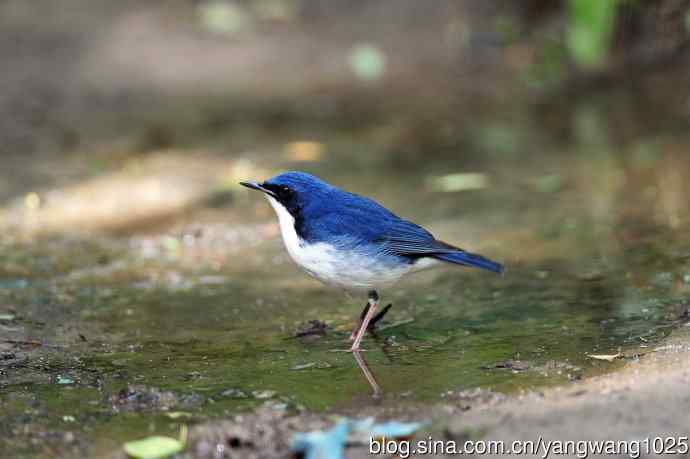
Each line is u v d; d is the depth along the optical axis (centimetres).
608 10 1794
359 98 2011
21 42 2170
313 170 1605
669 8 2003
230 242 1314
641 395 766
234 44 2242
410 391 823
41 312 1055
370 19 2336
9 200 1484
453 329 988
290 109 1952
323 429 746
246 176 1587
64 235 1340
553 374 838
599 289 1070
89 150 1728
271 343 966
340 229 936
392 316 1040
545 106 1927
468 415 759
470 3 2255
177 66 2152
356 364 900
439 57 2194
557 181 1502
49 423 772
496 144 1717
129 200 1491
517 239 1263
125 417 784
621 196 1406
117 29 2248
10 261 1234
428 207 1414
